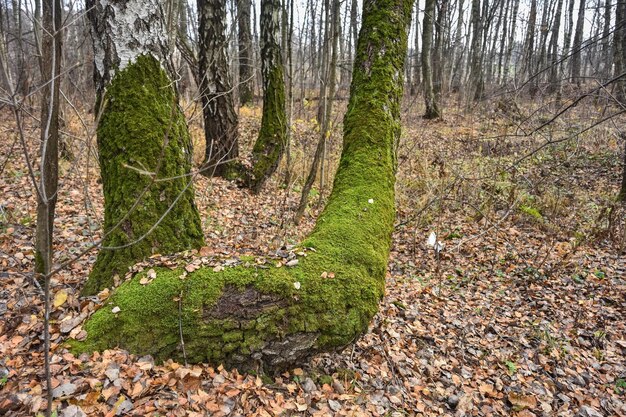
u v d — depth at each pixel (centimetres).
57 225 507
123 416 221
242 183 819
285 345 271
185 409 237
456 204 820
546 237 712
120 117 309
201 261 287
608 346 452
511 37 2167
